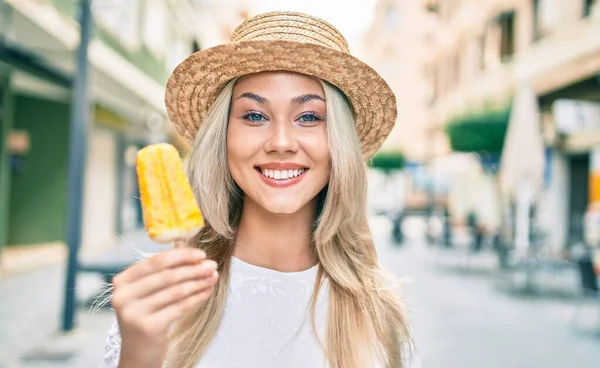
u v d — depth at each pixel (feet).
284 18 5.02
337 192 5.27
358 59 4.84
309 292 5.18
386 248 54.08
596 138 37.47
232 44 4.67
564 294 29.60
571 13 34.88
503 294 29.48
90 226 48.11
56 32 26.05
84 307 22.56
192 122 5.88
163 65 56.75
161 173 3.75
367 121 5.85
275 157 4.81
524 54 42.27
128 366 3.38
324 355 5.01
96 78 36.19
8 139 31.04
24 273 31.68
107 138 52.16
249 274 5.17
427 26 86.69
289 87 4.85
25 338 18.25
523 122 30.73
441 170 58.49
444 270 38.47
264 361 4.93
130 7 42.32
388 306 5.52
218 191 5.36
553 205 42.57
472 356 18.13
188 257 3.38
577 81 29.43
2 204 31.12
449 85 71.72
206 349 4.89
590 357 18.15
